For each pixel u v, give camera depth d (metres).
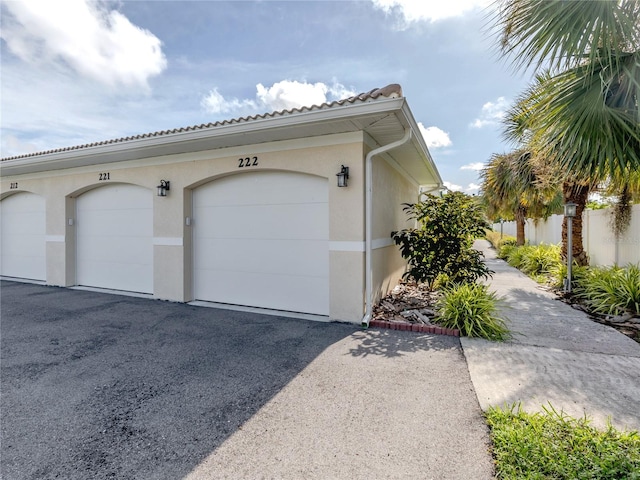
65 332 5.38
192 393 3.37
